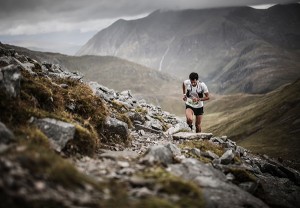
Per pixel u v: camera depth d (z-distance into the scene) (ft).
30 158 23.89
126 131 53.72
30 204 19.69
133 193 25.82
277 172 64.69
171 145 46.47
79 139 39.17
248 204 33.55
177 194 27.58
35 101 42.34
